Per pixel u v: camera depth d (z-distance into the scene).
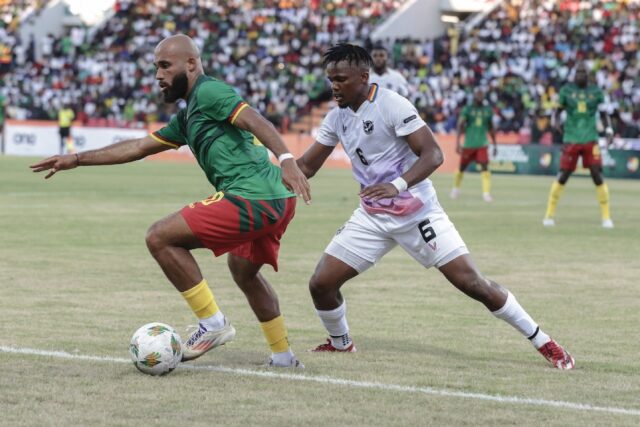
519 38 120.62
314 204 53.19
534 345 16.77
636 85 106.75
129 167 90.50
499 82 112.44
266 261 16.14
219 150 15.62
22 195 55.47
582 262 31.41
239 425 12.68
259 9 135.00
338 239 17.27
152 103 118.38
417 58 118.19
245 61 125.06
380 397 14.26
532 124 98.62
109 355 16.80
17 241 34.00
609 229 42.50
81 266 28.31
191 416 13.05
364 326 20.36
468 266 16.78
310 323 20.66
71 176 74.62
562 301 24.02
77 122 112.50
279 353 16.30
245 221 15.58
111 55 128.62
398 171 16.91
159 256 15.71
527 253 33.56
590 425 12.93
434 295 24.52
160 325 15.59
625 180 86.50
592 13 124.00
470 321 21.00
